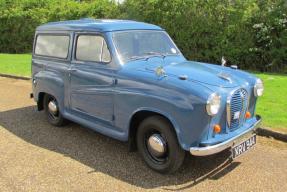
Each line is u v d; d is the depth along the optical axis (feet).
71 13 61.11
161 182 15.84
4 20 67.87
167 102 15.26
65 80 21.07
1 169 17.26
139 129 16.88
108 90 18.02
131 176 16.40
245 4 41.11
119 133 17.83
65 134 21.89
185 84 15.24
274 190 15.07
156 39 20.22
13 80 39.91
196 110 14.57
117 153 18.94
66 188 15.47
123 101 17.20
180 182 15.81
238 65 42.39
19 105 28.84
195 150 14.73
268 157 18.11
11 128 23.15
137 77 16.75
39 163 17.89
